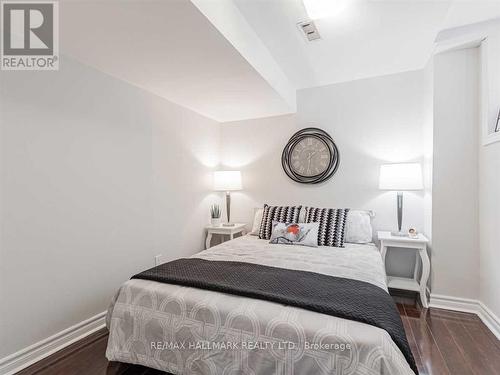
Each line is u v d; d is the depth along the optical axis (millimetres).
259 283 1583
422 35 2209
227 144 3902
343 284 1591
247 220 3787
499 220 2020
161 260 2859
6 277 1630
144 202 2648
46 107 1832
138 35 1664
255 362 1263
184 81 2424
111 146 2303
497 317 2045
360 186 3131
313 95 3363
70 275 1981
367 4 1798
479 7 2006
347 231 2822
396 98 2975
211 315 1393
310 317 1258
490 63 2189
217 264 1974
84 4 1359
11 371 1631
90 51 1872
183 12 1430
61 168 1925
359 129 3141
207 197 3664
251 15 1927
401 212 2816
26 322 1722
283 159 3498
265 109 3340
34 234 1767
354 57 2602
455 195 2426
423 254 2484
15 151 1673
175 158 3076
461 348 1850
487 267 2197
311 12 1858
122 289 1678
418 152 2889
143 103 2631
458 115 2412
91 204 2137
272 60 2582
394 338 1147
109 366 1694
